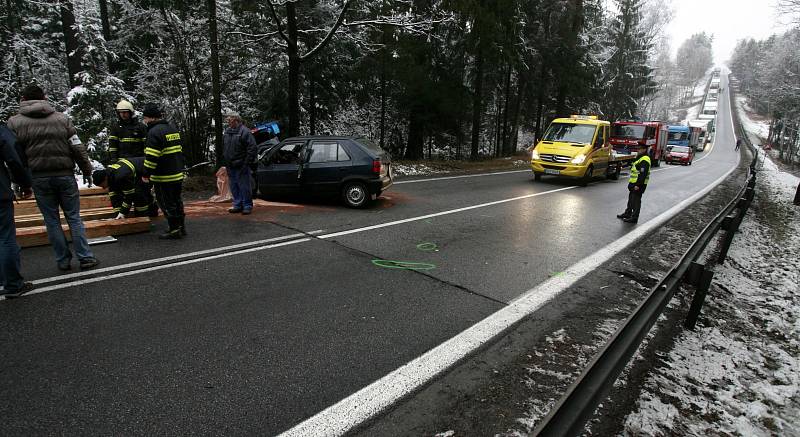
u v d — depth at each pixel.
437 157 27.81
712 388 3.43
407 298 4.50
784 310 5.57
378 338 3.65
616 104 44.00
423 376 3.14
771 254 8.69
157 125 5.81
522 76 26.98
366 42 15.71
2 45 16.53
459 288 4.84
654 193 14.47
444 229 7.49
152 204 7.44
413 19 14.88
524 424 2.68
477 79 21.02
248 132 7.75
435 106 19.72
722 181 20.98
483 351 3.53
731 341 4.34
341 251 5.96
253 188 9.28
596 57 32.47
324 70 17.44
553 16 25.78
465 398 2.92
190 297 4.27
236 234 6.56
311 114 17.42
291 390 2.91
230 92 17.14
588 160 14.38
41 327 3.58
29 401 2.70
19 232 5.53
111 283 4.53
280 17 14.27
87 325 3.64
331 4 15.85
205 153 15.25
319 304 4.25
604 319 4.27
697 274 4.27
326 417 2.67
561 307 4.50
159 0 11.77
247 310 4.05
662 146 28.75
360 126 24.28
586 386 2.24
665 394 3.20
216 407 2.72
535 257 6.15
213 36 11.56
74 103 12.91
